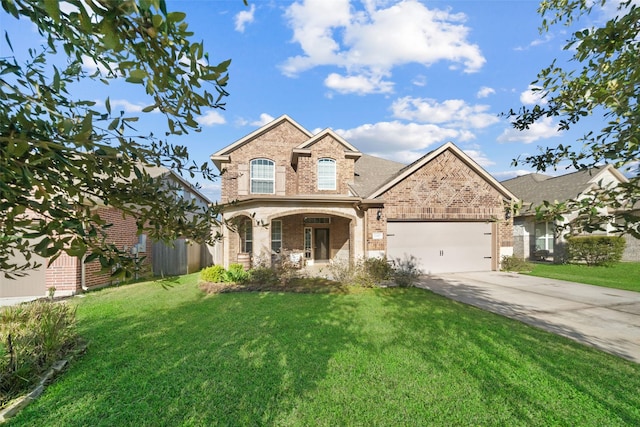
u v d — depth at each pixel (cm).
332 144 1538
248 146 1633
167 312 713
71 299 861
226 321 640
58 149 132
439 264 1368
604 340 548
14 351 390
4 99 126
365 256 1211
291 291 948
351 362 444
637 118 181
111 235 1055
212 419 319
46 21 126
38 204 132
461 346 501
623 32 210
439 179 1371
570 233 208
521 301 844
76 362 446
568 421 315
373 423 312
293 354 471
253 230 1238
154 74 126
